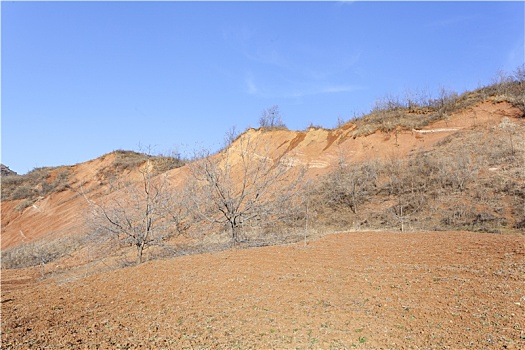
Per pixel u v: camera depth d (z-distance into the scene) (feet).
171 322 23.80
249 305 25.86
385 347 19.03
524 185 51.60
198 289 29.60
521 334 18.67
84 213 63.72
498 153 60.44
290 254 36.94
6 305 28.78
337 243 39.75
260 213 50.08
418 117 80.18
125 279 33.76
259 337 21.04
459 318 21.30
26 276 54.75
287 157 78.95
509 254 30.12
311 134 86.89
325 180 68.39
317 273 31.09
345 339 20.17
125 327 23.25
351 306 24.49
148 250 54.39
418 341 19.30
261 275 31.55
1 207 115.85
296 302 25.84
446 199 54.13
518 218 45.75
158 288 30.71
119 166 113.60
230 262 35.78
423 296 24.77
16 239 96.89
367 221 54.54
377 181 64.44
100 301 28.78
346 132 83.61
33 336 21.91
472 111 75.36
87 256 61.82
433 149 68.28
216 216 55.77
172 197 55.06
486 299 23.17
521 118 68.28
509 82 81.15
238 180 71.61
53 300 29.50
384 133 77.97
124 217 49.75
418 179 61.05
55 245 74.02
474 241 35.01
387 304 24.27
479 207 50.26
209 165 52.60
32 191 119.65
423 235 40.01
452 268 28.94
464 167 59.47
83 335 22.03
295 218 58.39
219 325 22.98
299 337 20.75
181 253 44.70
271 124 98.17
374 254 34.71
